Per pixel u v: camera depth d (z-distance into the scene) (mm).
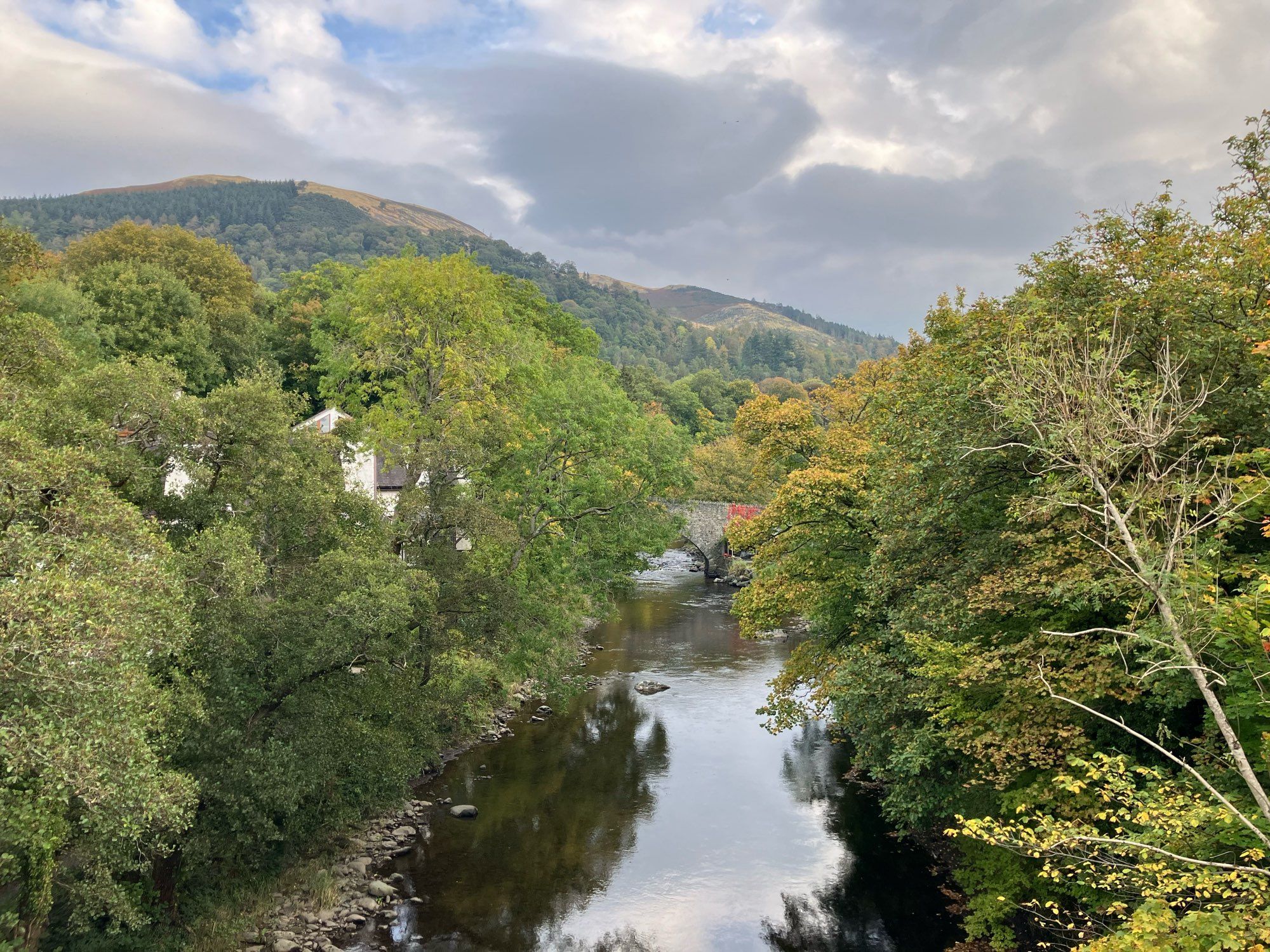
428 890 23422
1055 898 17891
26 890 14773
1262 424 14969
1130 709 16125
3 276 33562
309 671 20453
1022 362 12305
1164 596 9961
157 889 18875
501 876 24266
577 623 39500
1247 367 15172
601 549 37781
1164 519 11469
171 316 57156
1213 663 12805
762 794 30547
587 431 36406
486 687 37031
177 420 20203
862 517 26078
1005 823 17984
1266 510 12672
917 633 19656
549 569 35469
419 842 26391
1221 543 11898
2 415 15992
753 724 38219
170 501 21141
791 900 23172
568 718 38750
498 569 32156
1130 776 12367
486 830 27312
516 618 27031
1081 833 12375
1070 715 15406
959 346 21109
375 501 25453
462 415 30812
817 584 27578
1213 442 13422
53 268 60156
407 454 27750
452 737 34656
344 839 25453
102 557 13250
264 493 21203
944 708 17641
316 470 23453
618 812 28859
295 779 19609
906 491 20656
